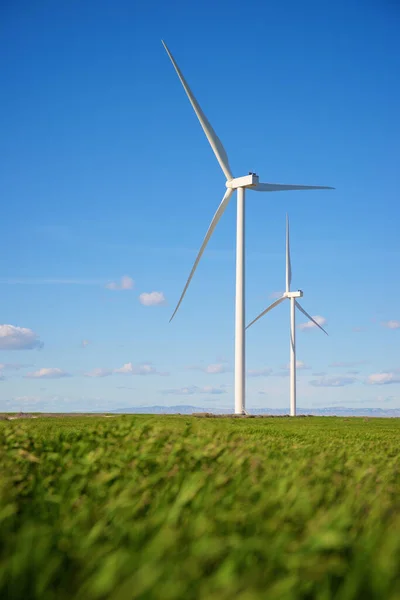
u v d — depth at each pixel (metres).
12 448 14.32
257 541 7.16
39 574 6.78
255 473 11.59
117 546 7.81
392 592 6.42
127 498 9.09
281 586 6.14
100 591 6.23
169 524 8.09
